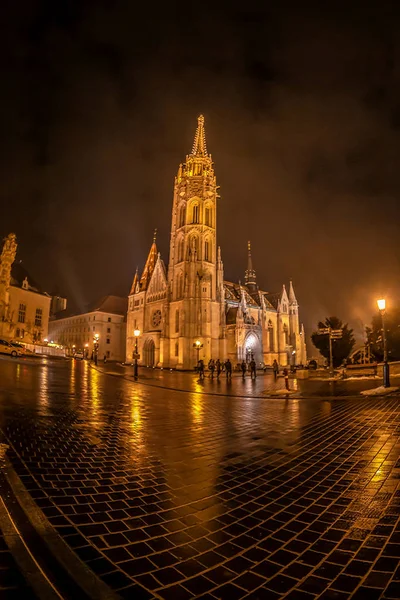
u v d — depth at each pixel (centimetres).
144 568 351
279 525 452
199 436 988
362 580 333
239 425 1160
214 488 583
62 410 1296
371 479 615
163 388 2625
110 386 2441
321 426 1114
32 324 7819
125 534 420
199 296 7450
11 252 6191
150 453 794
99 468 667
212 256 7862
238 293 9275
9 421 1027
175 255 8000
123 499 527
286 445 879
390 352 4347
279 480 622
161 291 8444
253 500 533
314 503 521
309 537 420
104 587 307
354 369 3638
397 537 417
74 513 469
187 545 399
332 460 738
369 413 1314
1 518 425
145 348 8356
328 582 331
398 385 2155
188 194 8038
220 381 3506
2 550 358
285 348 9300
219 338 7544
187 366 7125
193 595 309
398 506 504
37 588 299
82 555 370
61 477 605
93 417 1207
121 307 11456
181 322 7350
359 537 419
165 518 468
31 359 4872
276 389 2505
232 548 395
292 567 357
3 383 1964
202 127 8931
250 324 8231
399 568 352
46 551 362
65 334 11988
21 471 620
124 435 961
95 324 10694
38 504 490
